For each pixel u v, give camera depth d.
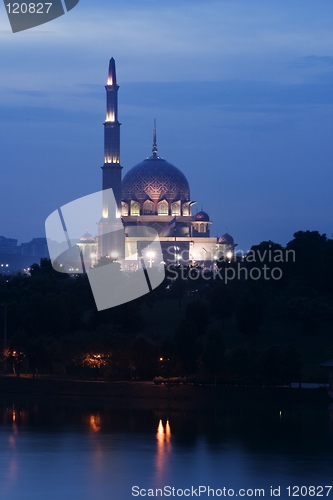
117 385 151.88
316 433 113.38
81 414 130.75
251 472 89.62
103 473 88.94
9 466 92.31
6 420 124.25
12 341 165.62
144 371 158.75
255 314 185.75
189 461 94.75
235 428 117.56
